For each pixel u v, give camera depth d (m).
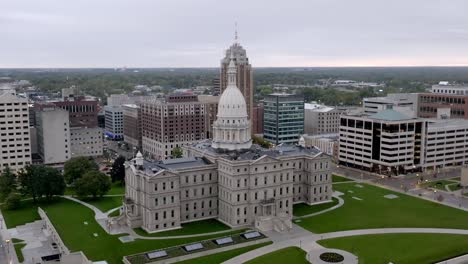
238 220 174.62
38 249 154.38
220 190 181.12
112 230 168.00
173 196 170.25
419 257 143.62
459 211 189.38
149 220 166.62
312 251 146.50
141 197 171.62
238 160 174.12
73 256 129.38
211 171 182.25
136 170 172.38
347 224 174.12
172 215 171.25
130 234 164.50
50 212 189.00
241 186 173.50
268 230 168.88
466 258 143.88
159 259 143.00
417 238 159.38
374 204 199.50
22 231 171.12
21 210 194.75
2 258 146.88
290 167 182.50
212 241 156.75
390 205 197.75
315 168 199.00
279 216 171.38
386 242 155.75
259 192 176.75
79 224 174.00
